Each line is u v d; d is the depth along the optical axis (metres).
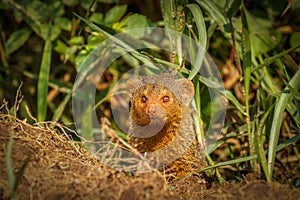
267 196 6.04
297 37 10.20
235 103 7.73
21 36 10.23
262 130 7.60
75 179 6.16
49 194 5.94
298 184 7.41
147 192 5.96
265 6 10.45
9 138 6.80
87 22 8.07
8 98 10.52
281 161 8.89
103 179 6.19
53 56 11.03
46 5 10.08
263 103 7.93
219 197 6.18
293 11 10.10
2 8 10.52
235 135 8.69
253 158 7.11
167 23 8.09
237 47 9.30
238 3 8.10
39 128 7.30
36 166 6.41
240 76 8.50
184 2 8.22
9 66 10.62
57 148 7.09
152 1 10.95
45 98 9.38
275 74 9.77
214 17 8.27
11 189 5.66
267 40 9.73
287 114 9.25
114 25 9.70
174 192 6.45
